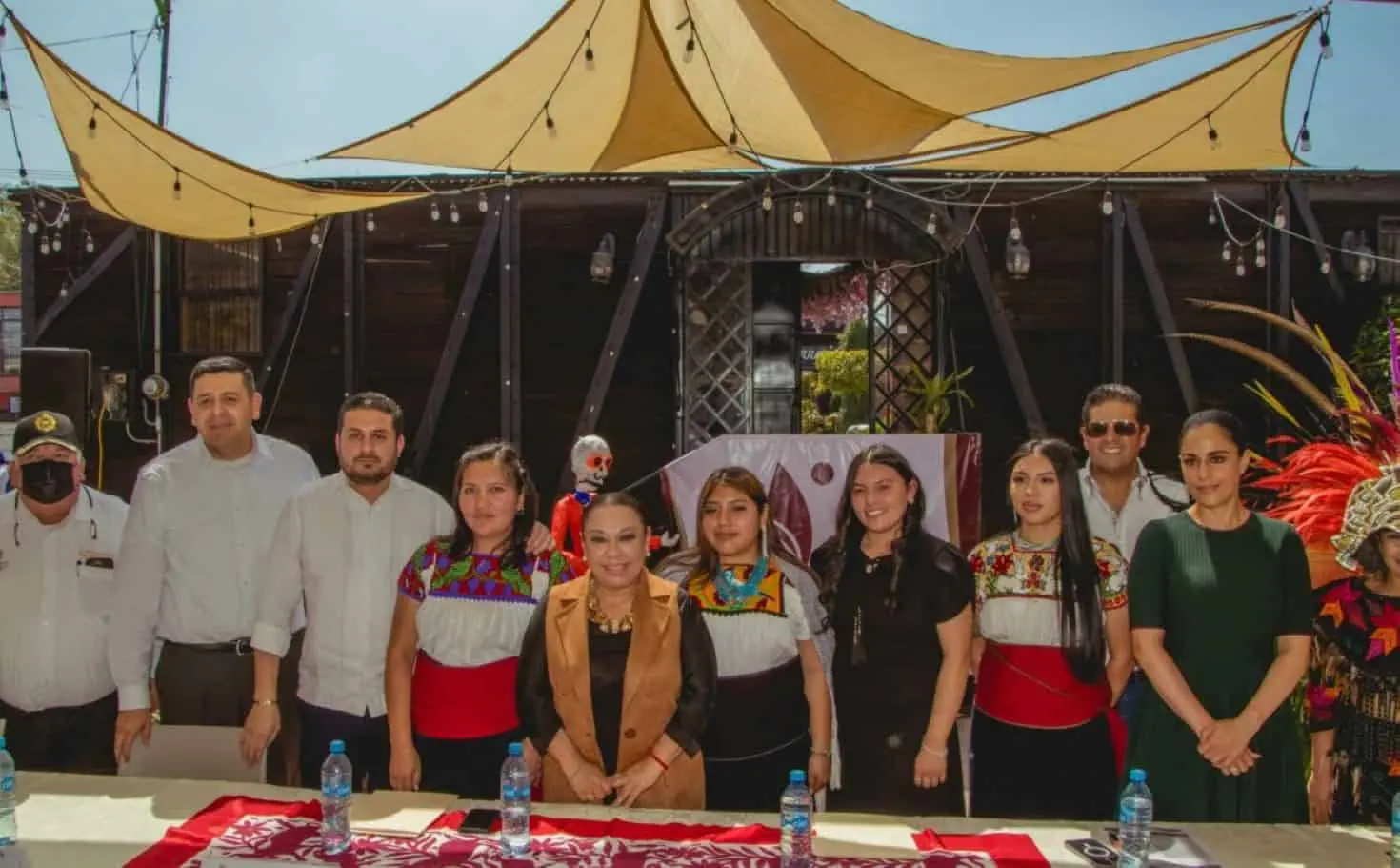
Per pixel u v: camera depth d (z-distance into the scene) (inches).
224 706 137.0
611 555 108.7
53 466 135.0
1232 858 92.0
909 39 183.6
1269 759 111.0
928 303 288.7
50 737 136.9
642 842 94.3
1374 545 107.7
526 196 314.2
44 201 332.8
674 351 299.9
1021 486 121.0
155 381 305.7
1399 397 131.1
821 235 274.5
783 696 120.9
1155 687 110.5
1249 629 109.3
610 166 244.5
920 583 121.3
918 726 121.3
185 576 136.7
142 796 106.3
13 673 135.9
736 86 204.8
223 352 331.0
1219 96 204.2
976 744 125.0
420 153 233.5
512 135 223.6
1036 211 308.5
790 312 299.1
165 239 329.1
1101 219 307.0
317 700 129.3
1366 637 108.2
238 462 140.6
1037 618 119.6
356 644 128.6
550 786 115.3
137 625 133.0
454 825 98.1
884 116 209.0
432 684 119.8
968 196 306.0
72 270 335.9
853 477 123.9
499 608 119.5
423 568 122.1
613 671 112.0
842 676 124.8
